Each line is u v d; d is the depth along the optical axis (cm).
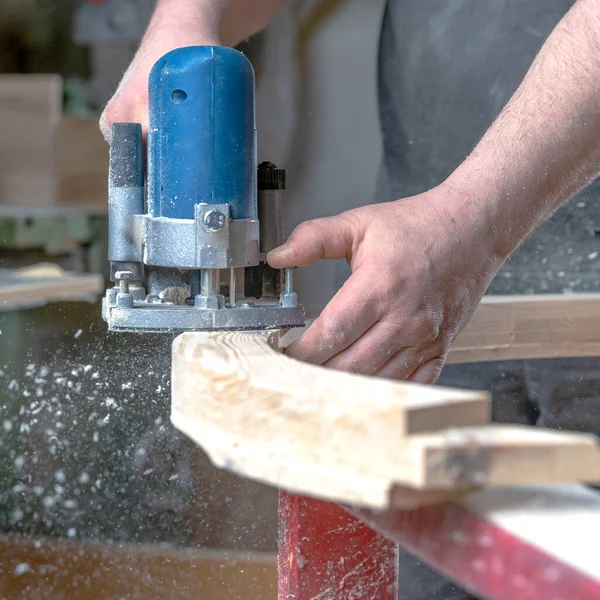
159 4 186
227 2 198
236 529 211
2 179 440
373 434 72
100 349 177
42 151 434
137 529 211
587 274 215
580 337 186
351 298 128
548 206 145
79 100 468
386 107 240
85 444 203
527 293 218
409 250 130
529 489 74
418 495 71
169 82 120
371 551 121
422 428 70
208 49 121
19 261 418
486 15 220
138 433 187
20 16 491
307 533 118
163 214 124
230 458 85
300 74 394
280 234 133
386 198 244
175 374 104
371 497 71
